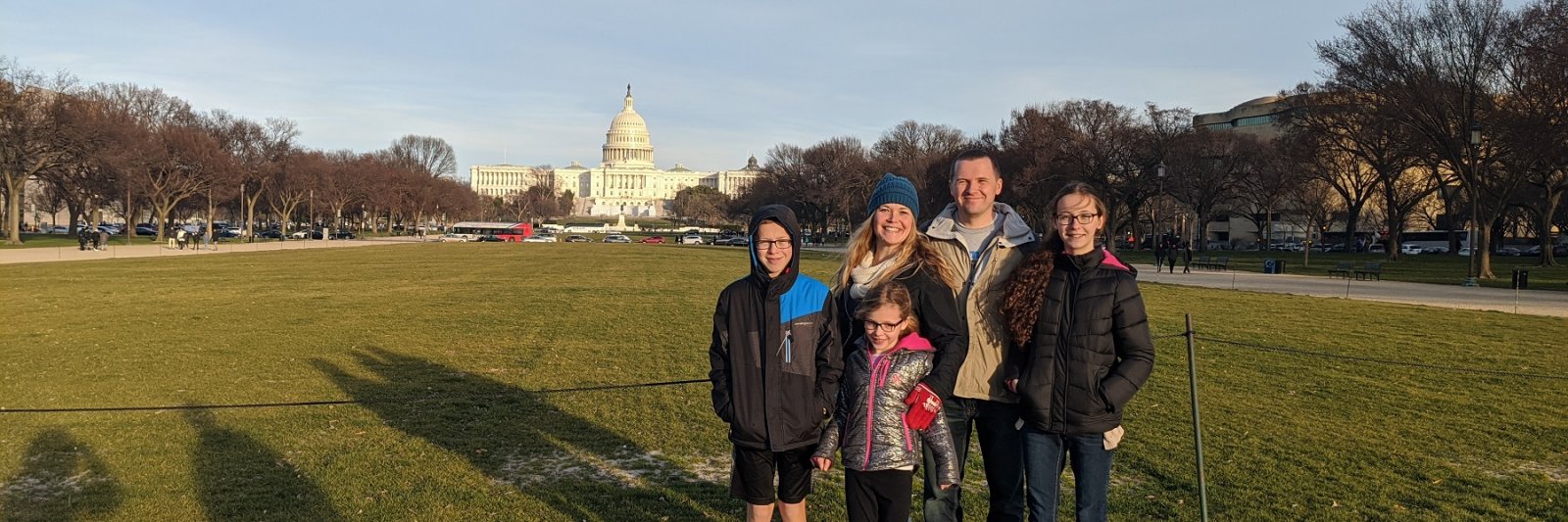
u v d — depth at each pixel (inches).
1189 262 1861.5
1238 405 439.2
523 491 310.5
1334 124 1964.8
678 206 7386.8
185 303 932.6
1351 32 1679.4
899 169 3695.9
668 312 876.0
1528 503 299.7
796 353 210.5
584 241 4638.3
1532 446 369.1
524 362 565.9
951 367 207.6
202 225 3927.2
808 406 210.7
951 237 235.9
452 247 3211.1
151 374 510.9
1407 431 390.6
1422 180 2694.4
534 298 1031.0
